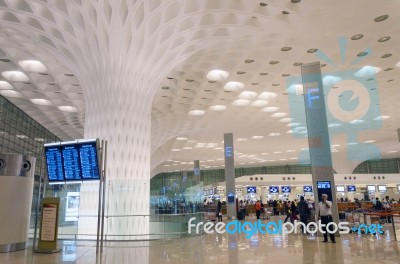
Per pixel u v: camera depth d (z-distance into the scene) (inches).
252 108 947.3
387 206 847.1
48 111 928.9
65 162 364.8
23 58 577.6
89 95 486.3
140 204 456.8
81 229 451.8
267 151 1755.7
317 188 499.2
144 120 481.1
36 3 402.0
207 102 866.1
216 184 1579.7
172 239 472.4
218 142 1485.0
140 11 423.5
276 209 1246.3
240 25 456.8
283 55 576.7
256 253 344.5
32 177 382.3
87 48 459.2
